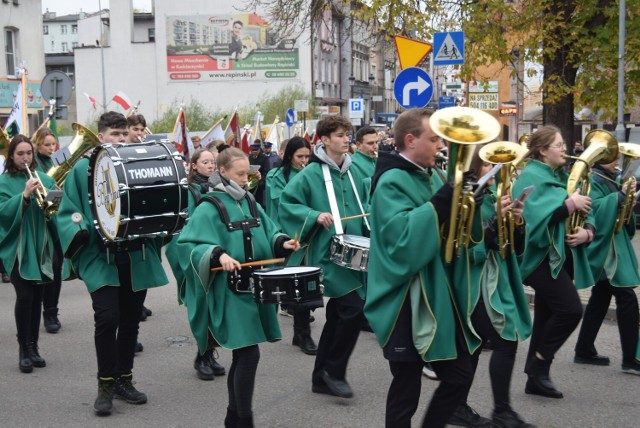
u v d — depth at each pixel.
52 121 10.21
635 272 6.44
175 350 7.56
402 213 3.96
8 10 31.88
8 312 9.34
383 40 17.31
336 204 6.44
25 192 6.61
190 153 15.18
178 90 50.81
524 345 7.50
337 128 6.50
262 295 4.75
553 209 5.61
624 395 6.04
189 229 4.99
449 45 10.74
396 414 4.13
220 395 6.20
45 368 6.97
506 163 4.84
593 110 15.65
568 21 15.00
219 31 49.97
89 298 10.12
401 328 4.04
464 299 4.12
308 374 6.71
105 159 5.42
